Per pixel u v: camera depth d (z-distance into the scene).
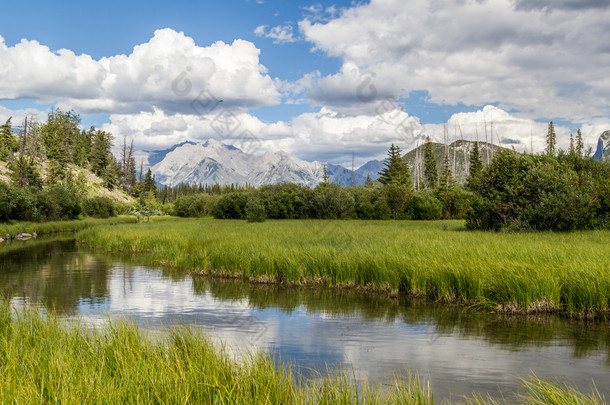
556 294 11.77
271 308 13.00
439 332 10.34
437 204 63.75
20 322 7.76
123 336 6.90
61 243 36.91
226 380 5.42
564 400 5.74
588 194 27.70
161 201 149.62
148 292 15.52
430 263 14.50
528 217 28.27
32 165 106.25
